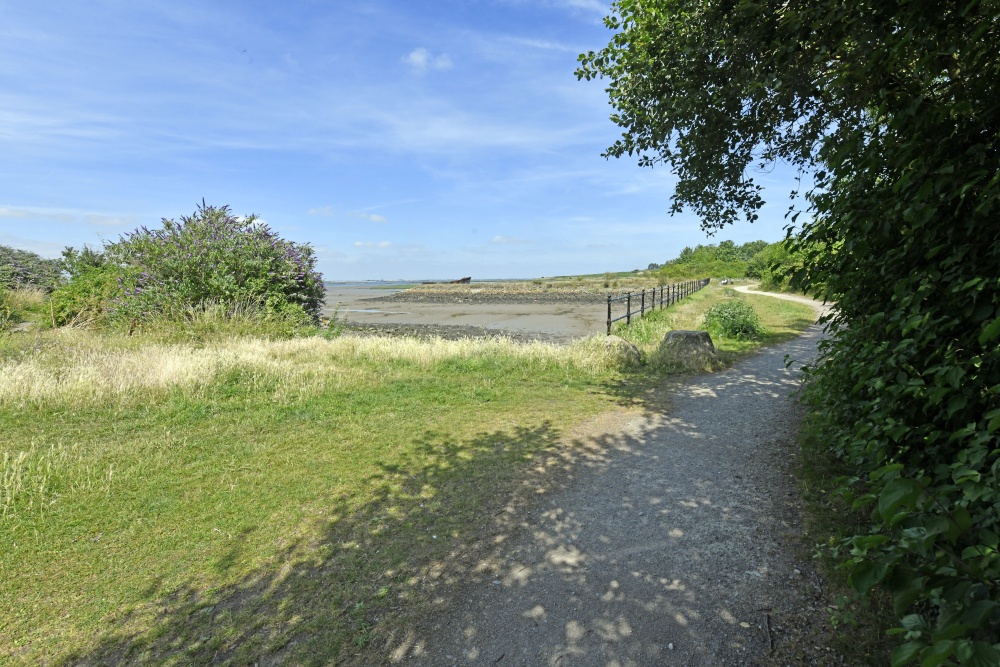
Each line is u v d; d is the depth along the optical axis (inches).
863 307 125.0
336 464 188.1
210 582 119.4
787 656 92.8
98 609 109.9
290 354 375.2
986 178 86.7
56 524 142.9
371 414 249.9
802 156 247.8
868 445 95.3
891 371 103.5
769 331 564.1
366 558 128.6
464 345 405.4
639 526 142.3
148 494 161.9
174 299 455.5
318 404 263.9
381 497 161.8
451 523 145.9
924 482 59.9
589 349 375.2
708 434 219.8
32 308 572.4
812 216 129.8
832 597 106.9
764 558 123.6
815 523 136.7
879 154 106.9
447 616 107.4
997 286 82.4
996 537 57.7
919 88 103.9
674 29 221.1
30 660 96.2
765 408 256.5
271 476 176.9
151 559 127.9
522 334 657.6
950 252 97.0
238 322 447.8
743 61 196.2
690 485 167.9
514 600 112.1
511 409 260.5
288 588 117.0
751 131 227.1
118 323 448.8
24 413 236.2
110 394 259.6
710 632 100.4
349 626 104.7
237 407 256.2
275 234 549.3
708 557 125.6
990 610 49.9
